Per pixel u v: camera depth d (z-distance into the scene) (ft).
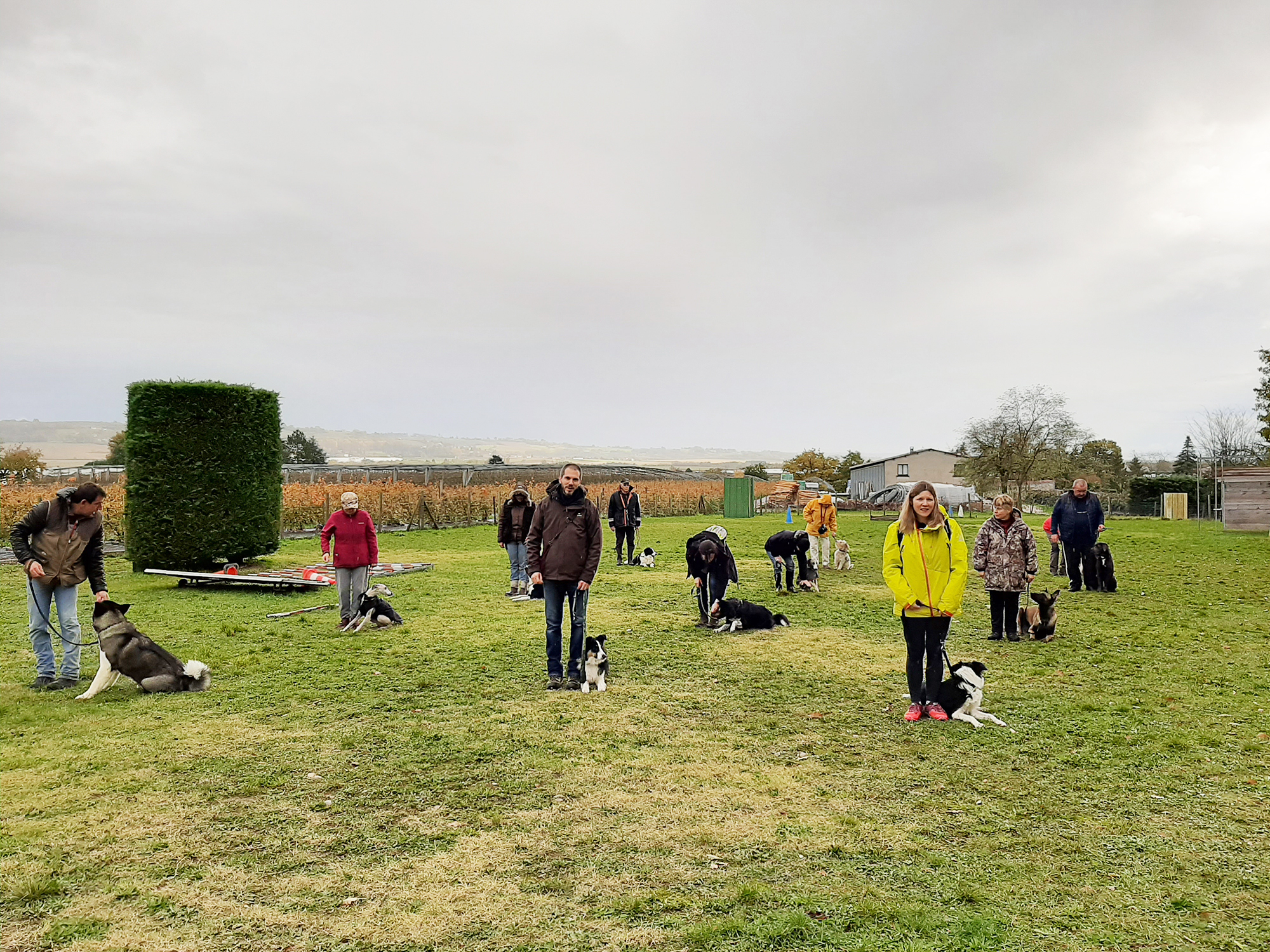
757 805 16.10
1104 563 45.78
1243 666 27.86
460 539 86.22
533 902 12.30
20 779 17.29
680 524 117.60
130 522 51.06
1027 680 26.32
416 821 15.33
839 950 10.94
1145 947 11.06
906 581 21.80
